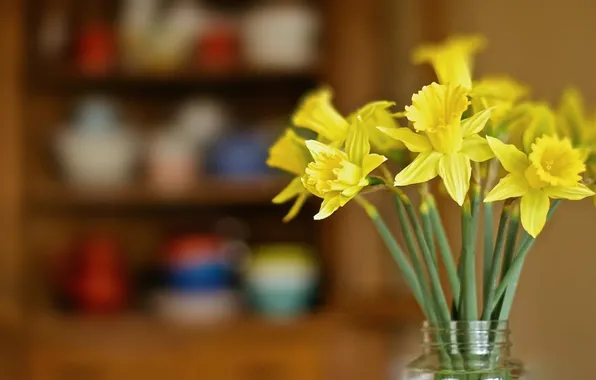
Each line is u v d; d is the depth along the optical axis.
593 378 2.10
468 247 1.05
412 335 2.15
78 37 2.40
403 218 1.08
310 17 2.35
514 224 1.06
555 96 2.27
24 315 2.19
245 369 2.16
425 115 1.02
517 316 2.19
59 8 2.43
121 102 2.54
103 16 2.46
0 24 2.29
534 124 1.08
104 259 2.33
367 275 2.18
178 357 2.16
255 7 2.44
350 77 2.24
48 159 2.45
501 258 1.06
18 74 2.28
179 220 2.54
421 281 1.08
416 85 2.07
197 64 2.37
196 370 2.16
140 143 2.42
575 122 1.16
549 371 2.15
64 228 2.51
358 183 1.02
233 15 2.44
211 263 2.27
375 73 2.23
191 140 2.39
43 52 2.38
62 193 2.34
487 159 1.03
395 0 2.23
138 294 2.43
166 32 2.37
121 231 2.54
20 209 2.26
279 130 2.38
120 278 2.35
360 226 2.20
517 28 2.33
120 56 2.38
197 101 2.52
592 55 2.22
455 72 1.09
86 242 2.39
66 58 2.39
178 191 2.35
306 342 2.17
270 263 2.23
